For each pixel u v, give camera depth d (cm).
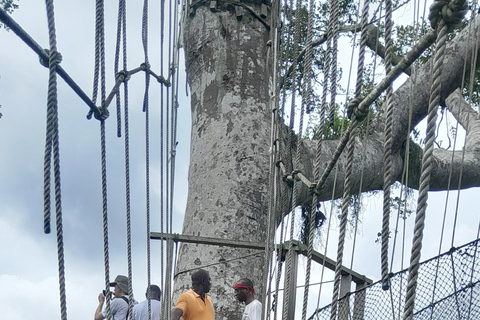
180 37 781
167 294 673
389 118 379
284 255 888
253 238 1151
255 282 1109
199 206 1179
